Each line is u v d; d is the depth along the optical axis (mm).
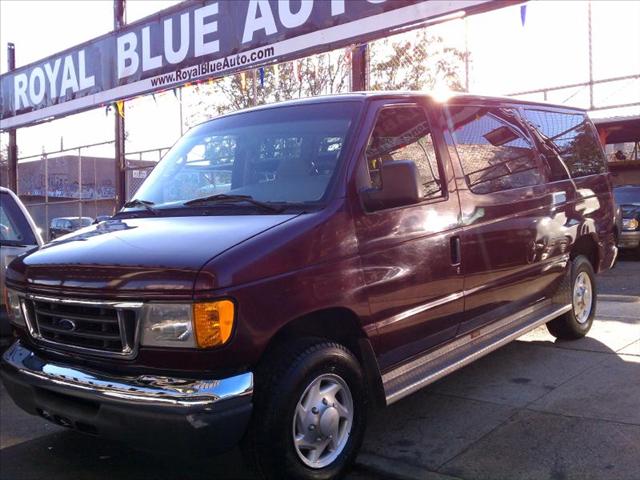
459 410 4617
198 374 3125
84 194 19344
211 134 4785
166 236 3572
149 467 4070
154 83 11742
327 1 8508
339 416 3578
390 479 3715
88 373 3373
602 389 4840
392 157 4164
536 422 4301
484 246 4703
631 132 18906
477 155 4906
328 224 3598
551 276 5723
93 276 3375
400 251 3969
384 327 3865
